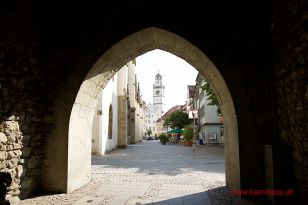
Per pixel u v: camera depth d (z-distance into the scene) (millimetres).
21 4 5738
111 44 6520
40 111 6410
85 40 6621
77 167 6934
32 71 6141
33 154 6074
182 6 6477
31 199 5695
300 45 4707
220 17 6398
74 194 6203
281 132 5645
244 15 6371
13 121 5441
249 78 6168
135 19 6520
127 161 13727
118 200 5695
